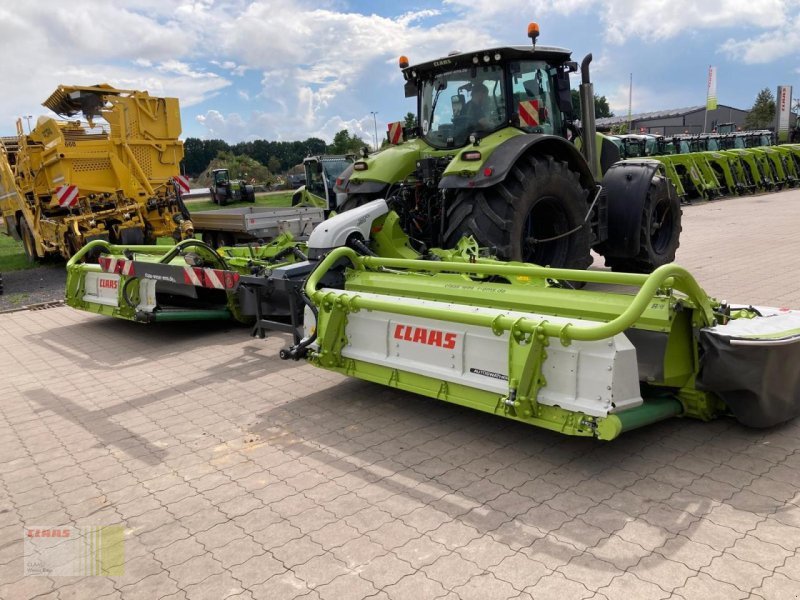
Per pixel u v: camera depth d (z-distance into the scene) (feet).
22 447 12.64
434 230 19.84
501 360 10.53
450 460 10.91
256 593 7.77
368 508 9.53
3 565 8.70
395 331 12.19
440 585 7.66
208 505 9.95
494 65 19.27
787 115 101.60
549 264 19.95
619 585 7.42
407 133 22.34
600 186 21.02
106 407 14.66
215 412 13.89
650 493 9.39
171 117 38.96
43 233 38.99
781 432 11.18
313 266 15.26
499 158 17.15
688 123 192.34
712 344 10.21
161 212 38.42
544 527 8.70
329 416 13.26
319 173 45.34
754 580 7.35
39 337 22.00
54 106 38.37
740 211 50.26
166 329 21.98
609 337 9.00
